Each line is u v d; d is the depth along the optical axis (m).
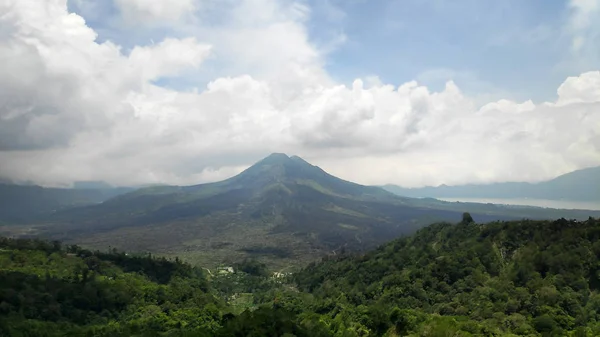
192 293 139.12
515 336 85.50
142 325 109.31
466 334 85.38
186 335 92.50
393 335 96.19
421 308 110.12
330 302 124.94
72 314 115.75
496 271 116.50
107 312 119.75
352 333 96.50
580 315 92.94
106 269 153.62
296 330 92.12
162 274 167.12
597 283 102.94
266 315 95.50
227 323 94.44
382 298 117.56
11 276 125.62
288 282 189.88
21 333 99.06
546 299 97.12
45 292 120.00
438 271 121.44
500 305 99.69
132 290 131.62
